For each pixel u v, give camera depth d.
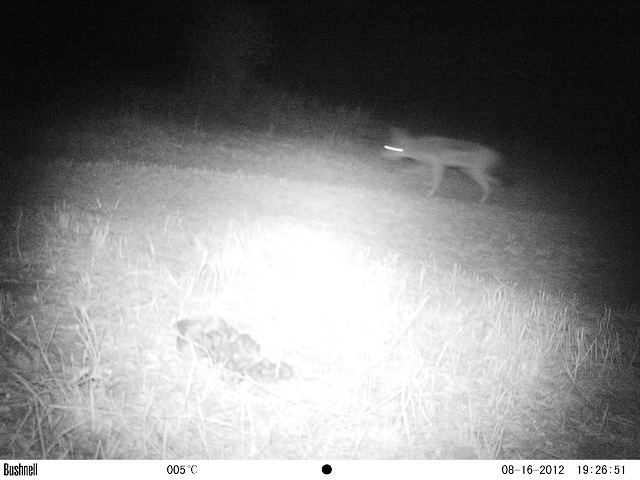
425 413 1.79
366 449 1.61
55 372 1.68
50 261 2.26
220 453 1.51
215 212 3.13
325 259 2.69
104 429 1.53
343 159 5.04
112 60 6.78
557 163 6.53
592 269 3.58
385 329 2.15
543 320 2.58
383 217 3.68
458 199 4.53
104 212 2.87
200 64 6.11
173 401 1.65
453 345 2.16
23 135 4.15
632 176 6.39
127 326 1.90
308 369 1.86
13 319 1.87
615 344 2.56
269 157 4.68
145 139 4.55
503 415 1.85
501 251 3.54
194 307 2.05
